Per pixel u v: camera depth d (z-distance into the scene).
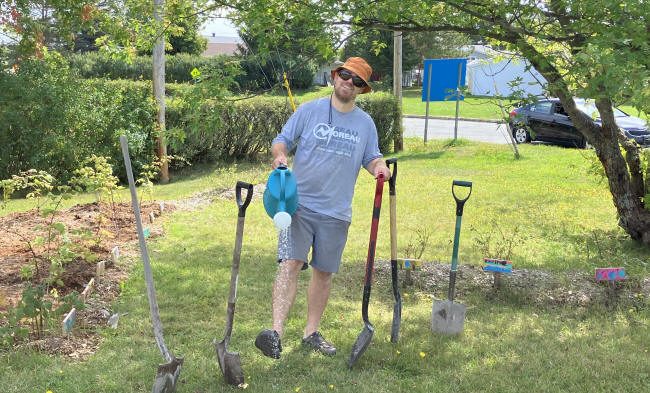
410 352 4.38
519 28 5.75
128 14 7.61
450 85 18.14
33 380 3.88
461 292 5.86
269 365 4.17
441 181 12.31
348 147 4.18
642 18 4.75
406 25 6.54
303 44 6.16
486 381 3.99
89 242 6.98
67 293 5.39
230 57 6.49
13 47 12.91
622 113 17.61
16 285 5.55
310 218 4.13
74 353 4.33
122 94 13.92
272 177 3.87
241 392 3.78
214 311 5.22
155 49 13.60
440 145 18.41
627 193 7.39
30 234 7.58
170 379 3.66
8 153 12.68
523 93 5.67
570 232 8.36
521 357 4.37
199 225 8.60
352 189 4.29
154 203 9.68
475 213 9.52
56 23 13.17
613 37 4.50
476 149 17.19
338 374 4.04
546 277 6.08
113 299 5.45
